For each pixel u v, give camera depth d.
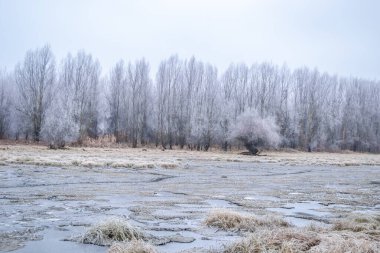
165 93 68.25
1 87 65.25
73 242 8.67
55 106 55.59
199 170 30.67
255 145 59.81
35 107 61.47
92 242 8.61
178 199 15.74
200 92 68.94
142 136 68.62
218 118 67.56
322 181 26.05
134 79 68.94
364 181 26.86
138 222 11.00
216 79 70.12
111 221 9.15
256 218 10.85
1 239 8.82
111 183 20.52
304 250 7.55
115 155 42.34
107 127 71.38
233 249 7.90
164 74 68.88
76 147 54.44
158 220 11.36
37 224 10.39
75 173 24.39
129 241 8.45
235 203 15.14
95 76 66.94
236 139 60.78
